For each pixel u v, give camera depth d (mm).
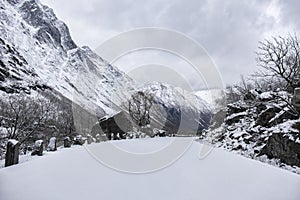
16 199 3670
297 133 8570
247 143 12000
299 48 13078
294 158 8203
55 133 21812
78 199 3736
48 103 23875
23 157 7836
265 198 3926
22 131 19094
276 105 11430
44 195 3838
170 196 3961
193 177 4996
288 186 4438
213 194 4078
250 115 14508
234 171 5445
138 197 3895
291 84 12328
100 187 4281
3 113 20188
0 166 6777
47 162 6027
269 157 9516
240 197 3961
